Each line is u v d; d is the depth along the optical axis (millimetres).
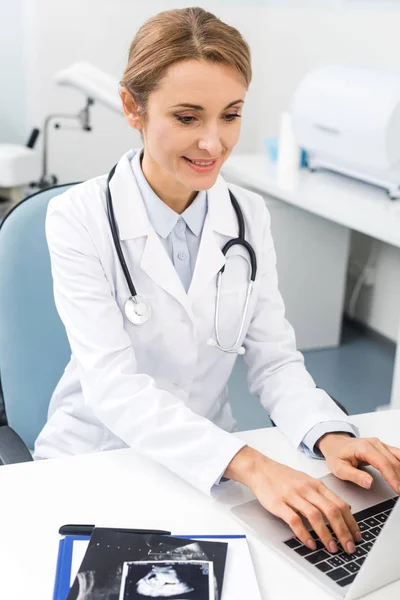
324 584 723
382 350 2873
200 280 1082
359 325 3049
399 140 2064
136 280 1070
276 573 745
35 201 1229
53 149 3383
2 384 1233
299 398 1056
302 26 3109
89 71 2303
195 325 1084
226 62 869
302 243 2691
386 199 2195
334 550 770
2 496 852
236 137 935
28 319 1225
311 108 2334
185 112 885
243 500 869
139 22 3299
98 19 3236
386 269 2838
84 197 1074
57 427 1165
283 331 1178
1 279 1204
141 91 913
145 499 859
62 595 691
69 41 3236
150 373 1115
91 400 997
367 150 2127
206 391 1168
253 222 1168
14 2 3248
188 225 1094
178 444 917
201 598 682
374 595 711
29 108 3396
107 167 3482
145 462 941
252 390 1167
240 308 1130
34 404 1253
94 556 732
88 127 2566
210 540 775
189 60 863
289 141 2527
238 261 1130
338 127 2215
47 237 1077
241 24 3381
